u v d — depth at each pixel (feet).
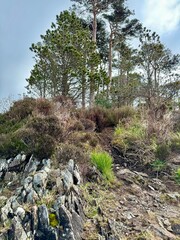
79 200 16.67
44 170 17.88
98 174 20.29
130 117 32.35
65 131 22.77
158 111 32.35
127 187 20.52
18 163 19.75
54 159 19.17
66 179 17.33
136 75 66.59
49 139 19.95
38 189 16.43
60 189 16.63
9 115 28.35
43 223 14.43
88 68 53.06
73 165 18.92
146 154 25.23
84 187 18.44
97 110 32.78
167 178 22.74
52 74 51.03
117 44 84.12
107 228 15.44
